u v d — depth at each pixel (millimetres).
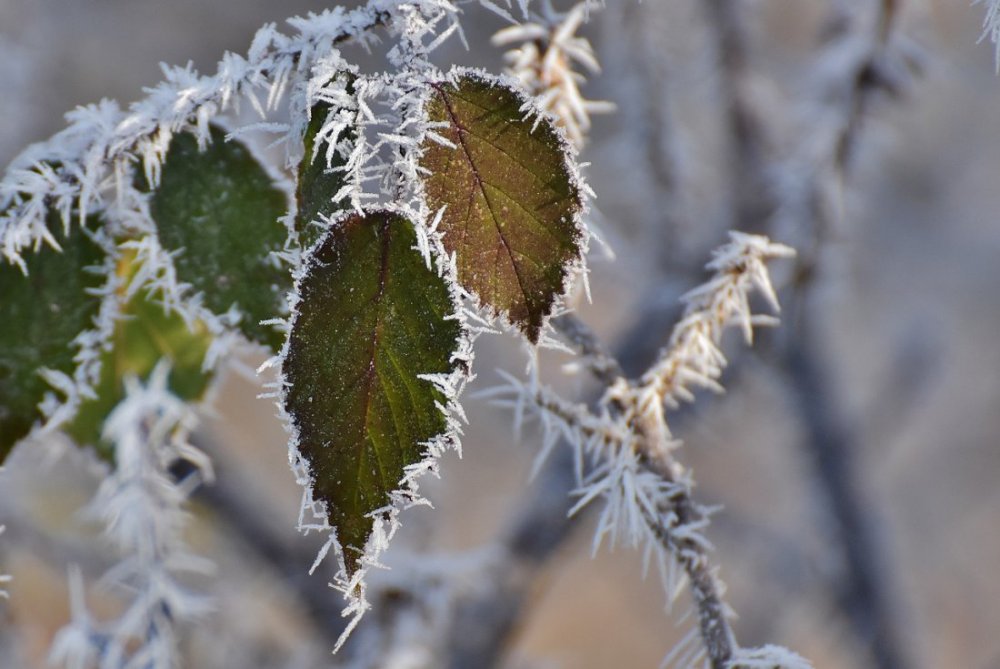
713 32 673
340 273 416
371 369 417
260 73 435
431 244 418
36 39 894
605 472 485
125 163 451
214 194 462
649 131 660
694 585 462
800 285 635
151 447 477
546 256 424
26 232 449
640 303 677
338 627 670
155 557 481
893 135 600
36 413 466
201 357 476
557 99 465
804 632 1031
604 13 645
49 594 728
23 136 829
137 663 487
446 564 587
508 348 784
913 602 921
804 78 602
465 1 435
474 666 631
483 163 422
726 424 834
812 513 899
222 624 670
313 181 424
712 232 674
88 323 466
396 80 422
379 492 417
